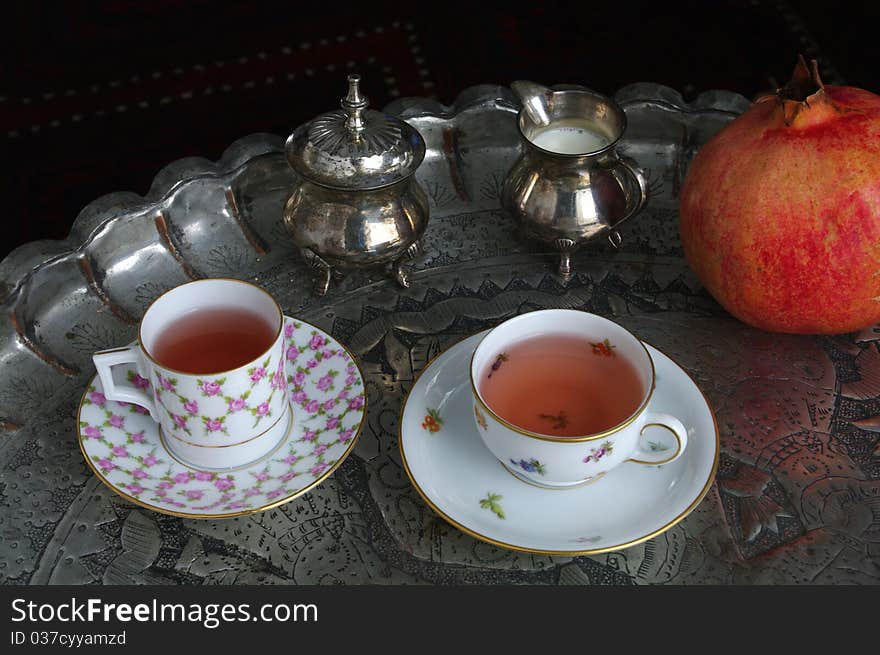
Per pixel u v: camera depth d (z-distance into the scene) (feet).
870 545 2.12
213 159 5.19
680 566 2.09
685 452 2.16
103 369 2.11
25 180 5.11
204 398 2.04
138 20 6.02
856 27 5.84
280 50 5.82
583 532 2.04
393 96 5.47
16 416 2.37
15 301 2.51
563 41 5.80
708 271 2.42
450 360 2.35
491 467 2.17
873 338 2.55
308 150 2.41
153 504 2.08
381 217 2.50
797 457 2.29
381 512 2.18
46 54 5.81
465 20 5.94
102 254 2.67
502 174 2.99
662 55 5.69
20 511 2.19
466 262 2.75
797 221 2.22
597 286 2.68
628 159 2.58
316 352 2.41
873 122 2.24
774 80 5.51
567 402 2.08
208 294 2.18
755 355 2.51
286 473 2.17
